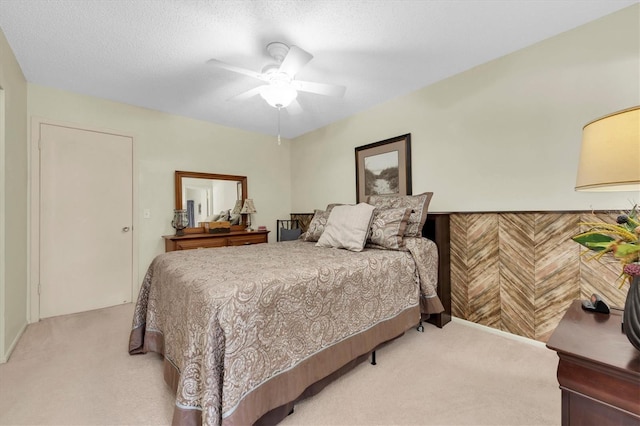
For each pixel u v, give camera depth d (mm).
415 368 1727
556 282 1933
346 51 2143
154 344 1828
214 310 1107
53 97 2707
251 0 1600
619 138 805
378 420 1305
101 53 2135
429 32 1932
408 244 2158
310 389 1420
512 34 1969
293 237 3854
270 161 4438
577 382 732
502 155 2250
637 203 1671
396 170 3020
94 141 2936
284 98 2039
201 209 3680
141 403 1436
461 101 2498
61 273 2752
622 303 1688
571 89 1919
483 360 1814
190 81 2594
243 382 1104
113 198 3057
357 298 1667
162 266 1858
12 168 2137
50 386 1576
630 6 1701
